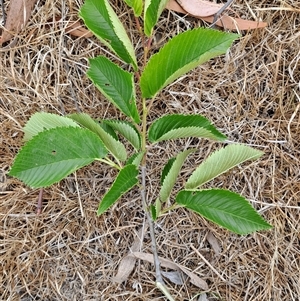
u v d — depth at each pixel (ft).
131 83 1.05
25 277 1.42
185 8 1.40
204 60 1.00
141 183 1.36
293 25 1.43
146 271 1.44
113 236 1.44
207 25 1.43
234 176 1.45
